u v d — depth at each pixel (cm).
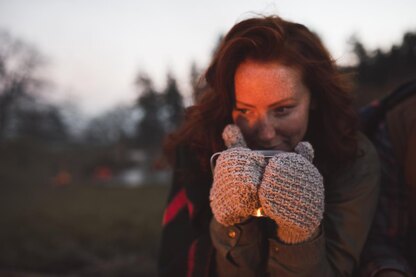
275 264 88
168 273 111
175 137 124
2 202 1081
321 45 104
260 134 95
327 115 105
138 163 3064
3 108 3256
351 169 104
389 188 115
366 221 100
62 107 3647
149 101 3056
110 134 3919
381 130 124
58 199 1180
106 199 1177
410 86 123
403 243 113
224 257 93
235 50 93
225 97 99
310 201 77
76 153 2641
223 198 79
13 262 443
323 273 89
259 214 81
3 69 3256
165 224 119
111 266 431
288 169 77
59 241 531
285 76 91
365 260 106
